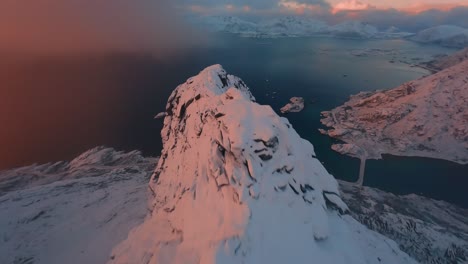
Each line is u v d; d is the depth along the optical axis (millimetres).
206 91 74438
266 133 44938
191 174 51375
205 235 37594
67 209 77938
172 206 51000
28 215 74938
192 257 36000
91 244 60281
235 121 47969
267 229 35188
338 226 40688
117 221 67562
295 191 40188
